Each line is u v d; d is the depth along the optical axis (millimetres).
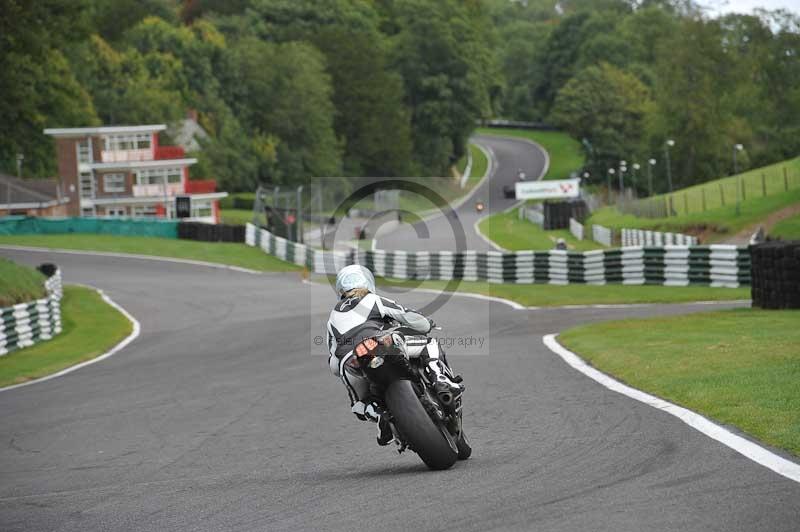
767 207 135625
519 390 27125
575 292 67625
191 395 31828
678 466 16078
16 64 113938
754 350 29047
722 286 65938
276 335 51781
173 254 135375
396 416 17312
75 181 192875
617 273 73875
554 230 183250
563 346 36469
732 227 128750
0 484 19641
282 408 27297
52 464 21656
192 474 19141
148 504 16438
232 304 78562
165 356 47031
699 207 167625
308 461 19703
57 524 15430
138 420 27281
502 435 20906
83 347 54312
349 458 19703
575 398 24844
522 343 38906
